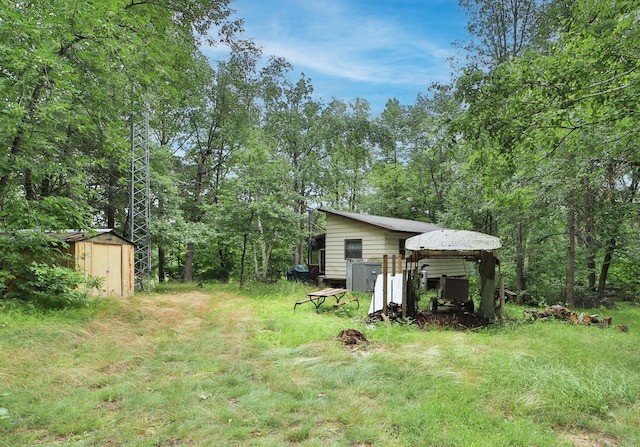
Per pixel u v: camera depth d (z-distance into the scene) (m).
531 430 2.65
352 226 13.61
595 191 9.25
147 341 5.32
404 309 7.36
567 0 8.56
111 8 6.88
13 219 6.91
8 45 6.31
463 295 8.28
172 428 2.73
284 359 4.51
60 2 6.44
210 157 18.56
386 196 22.36
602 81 4.39
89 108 8.08
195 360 4.52
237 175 15.33
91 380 3.75
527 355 4.37
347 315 8.17
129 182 12.48
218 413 2.97
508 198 7.70
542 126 4.79
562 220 11.23
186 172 18.73
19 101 6.69
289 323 6.67
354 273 12.65
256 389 3.54
